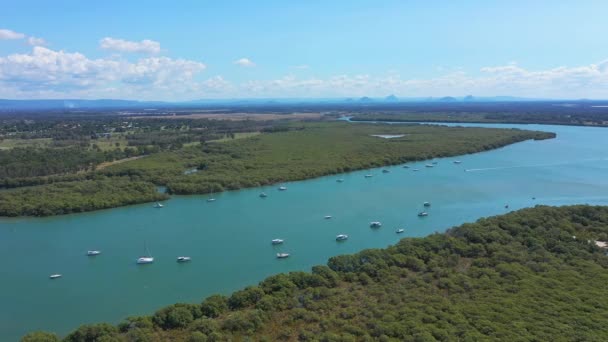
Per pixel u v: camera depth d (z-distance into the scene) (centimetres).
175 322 9031
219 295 10119
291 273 10969
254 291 10094
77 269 12975
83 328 8625
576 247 12169
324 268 11181
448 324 8462
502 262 11369
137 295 11388
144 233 15750
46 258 13788
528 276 10481
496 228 13500
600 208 14962
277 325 9100
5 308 10850
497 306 9025
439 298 9612
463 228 13588
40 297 11381
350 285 10775
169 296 11294
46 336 8550
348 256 11794
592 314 8556
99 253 14012
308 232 15612
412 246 12350
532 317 8531
